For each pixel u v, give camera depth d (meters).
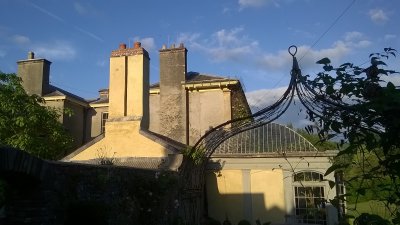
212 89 20.31
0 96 12.22
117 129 13.05
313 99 4.64
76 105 22.75
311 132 4.27
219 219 15.70
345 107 3.52
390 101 3.05
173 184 10.38
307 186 15.03
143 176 9.11
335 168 3.72
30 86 21.59
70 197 6.22
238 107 20.14
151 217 8.85
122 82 13.20
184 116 20.03
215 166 16.12
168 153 12.05
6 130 12.02
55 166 5.90
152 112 21.16
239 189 15.86
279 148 15.73
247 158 15.98
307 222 14.23
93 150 13.20
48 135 13.27
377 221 3.18
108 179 7.41
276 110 8.24
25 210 5.43
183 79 20.47
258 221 13.57
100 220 6.26
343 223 4.93
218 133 12.11
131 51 13.27
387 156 3.33
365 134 3.48
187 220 12.04
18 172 5.17
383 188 3.29
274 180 15.59
